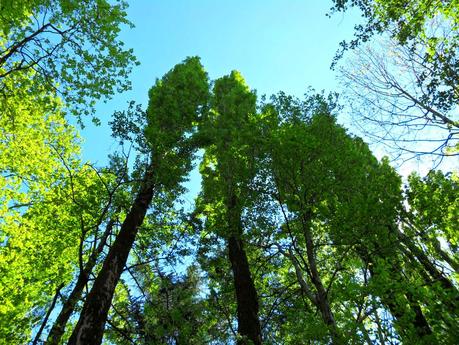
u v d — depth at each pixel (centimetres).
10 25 862
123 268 912
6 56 881
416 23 827
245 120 1365
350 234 750
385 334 643
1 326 955
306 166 850
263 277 1296
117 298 1322
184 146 1218
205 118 1439
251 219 964
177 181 1144
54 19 891
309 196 874
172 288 1225
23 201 1270
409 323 642
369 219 743
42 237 1262
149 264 1207
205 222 1166
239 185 975
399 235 784
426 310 657
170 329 991
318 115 937
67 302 832
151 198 1130
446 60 783
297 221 884
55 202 1121
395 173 790
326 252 1048
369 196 759
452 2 804
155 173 1056
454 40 813
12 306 1074
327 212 820
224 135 1292
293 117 979
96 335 733
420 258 805
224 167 1098
